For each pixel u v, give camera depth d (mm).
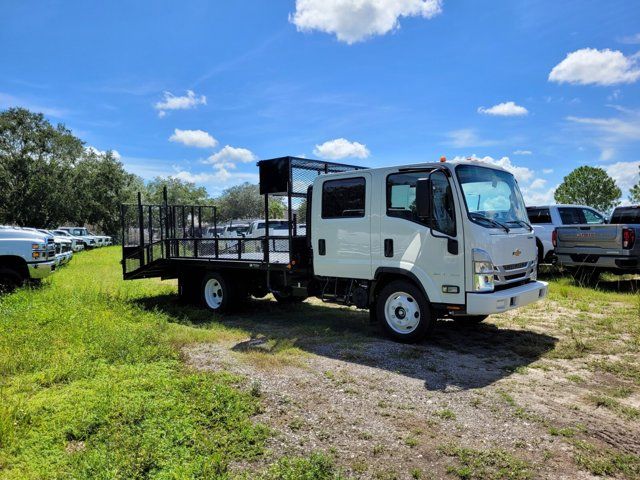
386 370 5199
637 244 10039
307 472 3055
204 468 3092
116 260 20531
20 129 44969
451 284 5812
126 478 2980
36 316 7301
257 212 67125
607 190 61500
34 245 10664
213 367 5230
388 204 6363
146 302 9656
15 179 45250
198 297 9508
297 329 7191
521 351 5918
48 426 3762
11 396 4379
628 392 4582
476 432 3725
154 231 9977
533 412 4094
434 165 5965
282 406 4176
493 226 5934
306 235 7445
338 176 6906
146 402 4121
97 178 51344
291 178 7367
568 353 5789
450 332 6910
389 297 6398
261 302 9922
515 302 5848
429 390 4609
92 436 3588
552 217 13109
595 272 10875
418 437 3641
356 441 3570
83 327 6699
